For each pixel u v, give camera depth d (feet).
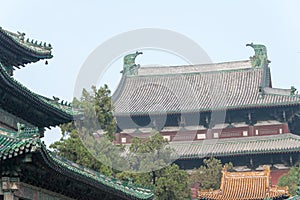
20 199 251.39
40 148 229.04
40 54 323.16
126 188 323.98
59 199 280.72
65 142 433.07
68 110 329.31
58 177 266.57
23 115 295.69
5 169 238.27
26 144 226.99
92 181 284.20
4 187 239.30
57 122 320.29
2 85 265.13
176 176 532.32
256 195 602.03
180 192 525.34
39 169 252.42
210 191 613.11
